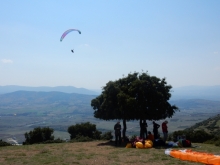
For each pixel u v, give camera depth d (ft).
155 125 70.23
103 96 76.84
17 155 52.08
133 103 68.90
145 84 72.38
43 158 47.83
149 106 71.41
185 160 43.27
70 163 42.57
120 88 75.72
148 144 60.80
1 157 49.93
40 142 90.43
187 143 62.95
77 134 106.93
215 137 77.41
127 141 74.84
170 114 76.54
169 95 75.56
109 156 48.78
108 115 76.18
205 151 53.78
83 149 60.23
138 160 44.11
